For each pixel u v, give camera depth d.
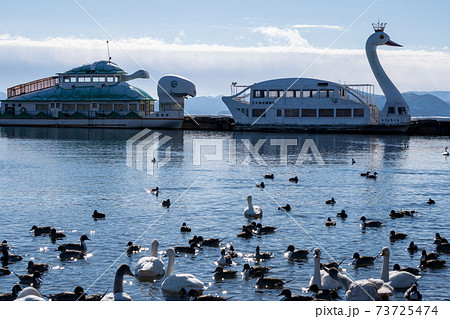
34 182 67.19
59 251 35.31
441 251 35.59
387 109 186.00
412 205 52.53
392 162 95.75
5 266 32.25
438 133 194.12
